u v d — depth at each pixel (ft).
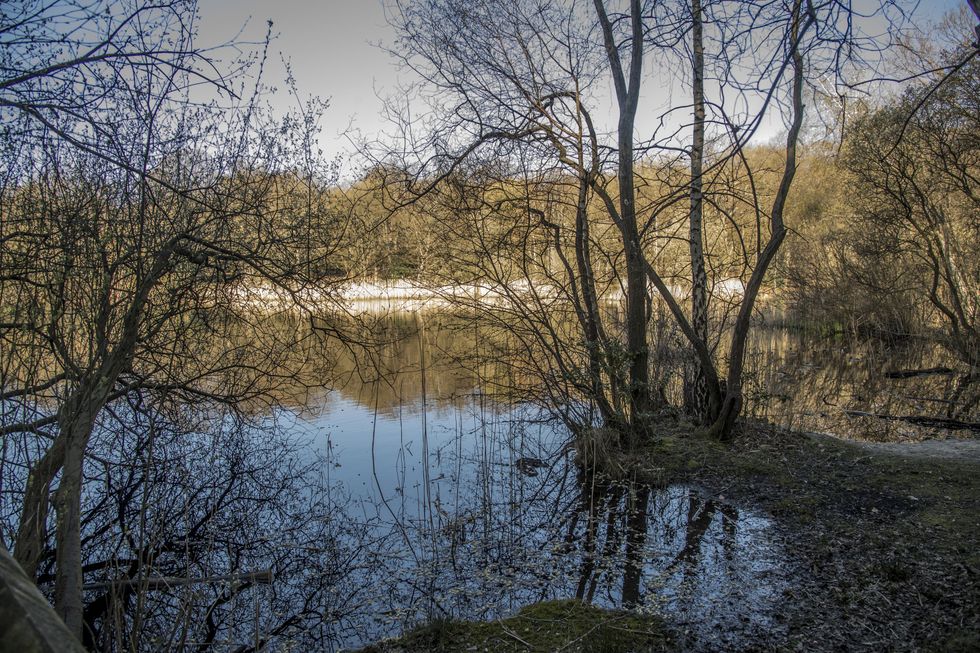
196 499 23.49
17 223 16.30
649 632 14.28
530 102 30.68
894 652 13.04
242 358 26.55
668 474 26.71
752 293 29.37
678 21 16.39
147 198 17.62
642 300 29.58
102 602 16.84
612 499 24.72
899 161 49.85
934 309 65.31
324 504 24.54
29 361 14.80
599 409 30.73
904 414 39.27
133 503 22.26
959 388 46.75
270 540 21.35
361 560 19.75
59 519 12.00
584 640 13.82
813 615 14.78
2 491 13.64
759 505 22.79
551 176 31.91
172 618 16.47
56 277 15.03
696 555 18.97
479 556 19.86
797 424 35.45
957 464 25.63
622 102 28.63
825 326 77.97
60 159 16.49
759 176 39.29
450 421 37.91
